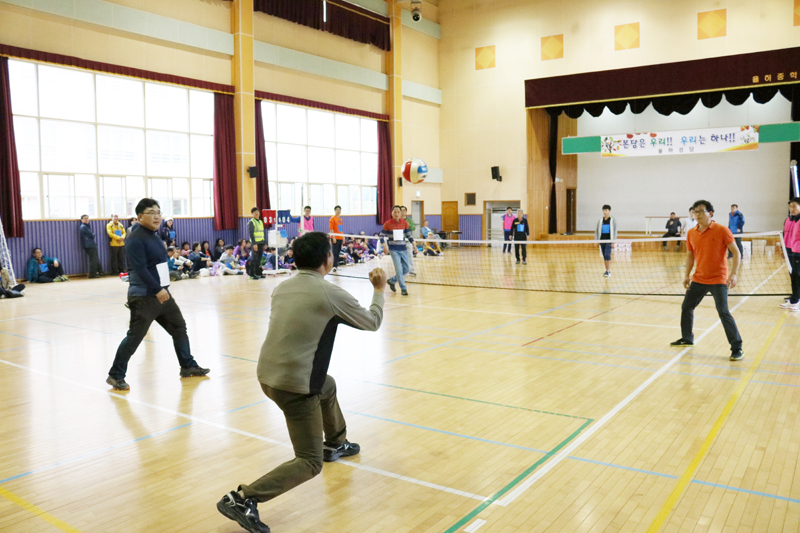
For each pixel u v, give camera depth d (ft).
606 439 13.52
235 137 60.34
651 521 9.80
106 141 51.21
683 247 73.97
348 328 27.20
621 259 63.62
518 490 11.03
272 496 9.52
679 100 69.31
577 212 90.02
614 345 23.08
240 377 19.24
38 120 46.85
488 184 83.87
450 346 23.38
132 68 51.62
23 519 10.18
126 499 10.93
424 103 84.64
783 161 76.38
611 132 86.74
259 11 61.82
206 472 12.07
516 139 81.25
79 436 14.12
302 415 9.76
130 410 16.03
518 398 16.69
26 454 13.06
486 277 48.21
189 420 15.21
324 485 11.37
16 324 28.71
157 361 21.39
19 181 45.32
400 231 37.52
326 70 69.77
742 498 10.57
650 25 72.13
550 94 75.00
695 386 17.54
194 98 57.47
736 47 68.23
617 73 70.59
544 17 78.23
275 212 50.57
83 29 48.62
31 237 46.78
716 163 80.12
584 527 9.64
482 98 83.61
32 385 18.44
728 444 13.08
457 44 85.10
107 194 51.60
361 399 16.72
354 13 72.90
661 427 14.23
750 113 78.54
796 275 29.53
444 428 14.39
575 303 33.78
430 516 10.11
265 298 37.29
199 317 30.35
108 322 29.17
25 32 45.29
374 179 79.00
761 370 19.12
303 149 68.90
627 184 86.12
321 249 10.15
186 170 57.31
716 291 20.59
